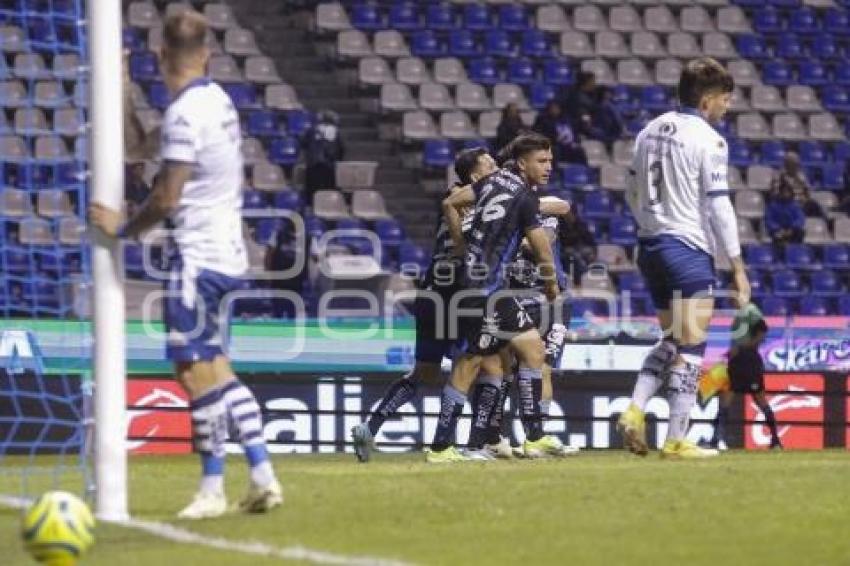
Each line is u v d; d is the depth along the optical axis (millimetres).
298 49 92625
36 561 23766
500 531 26078
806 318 60312
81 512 23094
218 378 28547
